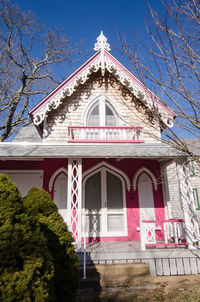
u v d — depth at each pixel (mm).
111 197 10508
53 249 4816
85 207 10219
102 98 12000
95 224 10078
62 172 10547
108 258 7164
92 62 11477
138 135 10945
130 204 10406
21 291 3170
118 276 6531
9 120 18641
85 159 10688
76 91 12000
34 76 22188
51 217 5164
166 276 7023
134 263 7027
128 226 10125
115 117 11859
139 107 11805
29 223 3744
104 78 12359
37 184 10648
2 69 20438
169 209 10312
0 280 3160
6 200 3625
